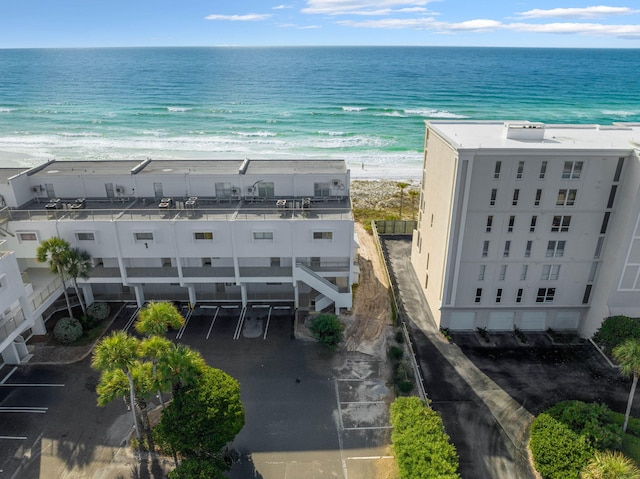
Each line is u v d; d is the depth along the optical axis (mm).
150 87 182375
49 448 27094
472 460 26766
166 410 25312
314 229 35719
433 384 32344
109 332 36969
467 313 37406
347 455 26844
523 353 35625
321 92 170125
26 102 151000
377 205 67625
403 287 44312
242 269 37469
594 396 31438
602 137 36375
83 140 106688
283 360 34406
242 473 25656
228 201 39938
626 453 25688
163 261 38688
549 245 34656
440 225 36156
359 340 36562
